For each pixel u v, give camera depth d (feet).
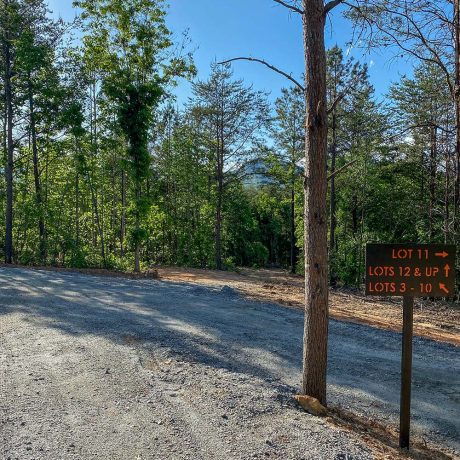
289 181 95.14
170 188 104.37
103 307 33.09
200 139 93.09
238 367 21.15
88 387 15.84
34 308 30.99
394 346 28.17
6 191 69.87
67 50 66.33
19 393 14.84
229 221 107.55
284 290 53.01
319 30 15.31
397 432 16.19
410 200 80.33
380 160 84.23
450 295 14.07
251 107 88.28
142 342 23.35
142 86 60.80
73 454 11.05
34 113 65.57
